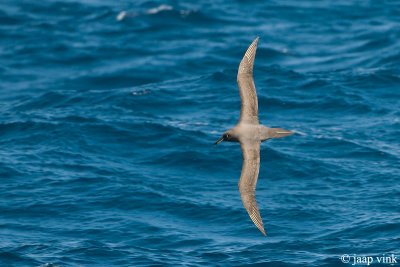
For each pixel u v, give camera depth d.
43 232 39.69
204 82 59.72
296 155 47.41
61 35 72.62
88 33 73.12
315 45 69.38
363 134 50.56
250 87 22.66
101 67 66.06
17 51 69.44
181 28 73.75
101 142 49.75
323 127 51.88
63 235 39.41
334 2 79.31
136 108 55.59
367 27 72.94
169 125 51.53
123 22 75.00
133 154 48.41
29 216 41.12
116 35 72.62
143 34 72.62
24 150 48.72
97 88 62.78
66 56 68.12
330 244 38.09
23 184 44.19
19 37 72.31
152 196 42.97
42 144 49.50
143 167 46.78
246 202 21.92
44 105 57.53
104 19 76.06
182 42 70.56
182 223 40.56
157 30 73.38
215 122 52.94
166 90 58.28
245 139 22.31
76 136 50.28
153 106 55.94
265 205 42.16
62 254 37.47
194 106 55.78
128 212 41.56
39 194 43.16
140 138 50.06
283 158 46.84
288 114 54.09
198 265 36.34
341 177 45.09
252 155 22.20
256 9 78.00
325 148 48.53
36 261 36.84
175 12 76.19
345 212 41.19
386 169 45.88
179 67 64.75
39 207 41.88
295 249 37.81
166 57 66.94
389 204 41.75
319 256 37.00
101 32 73.25
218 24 74.56
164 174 45.97
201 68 64.75
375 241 38.09
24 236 39.31
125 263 36.66
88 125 51.75
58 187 43.88
